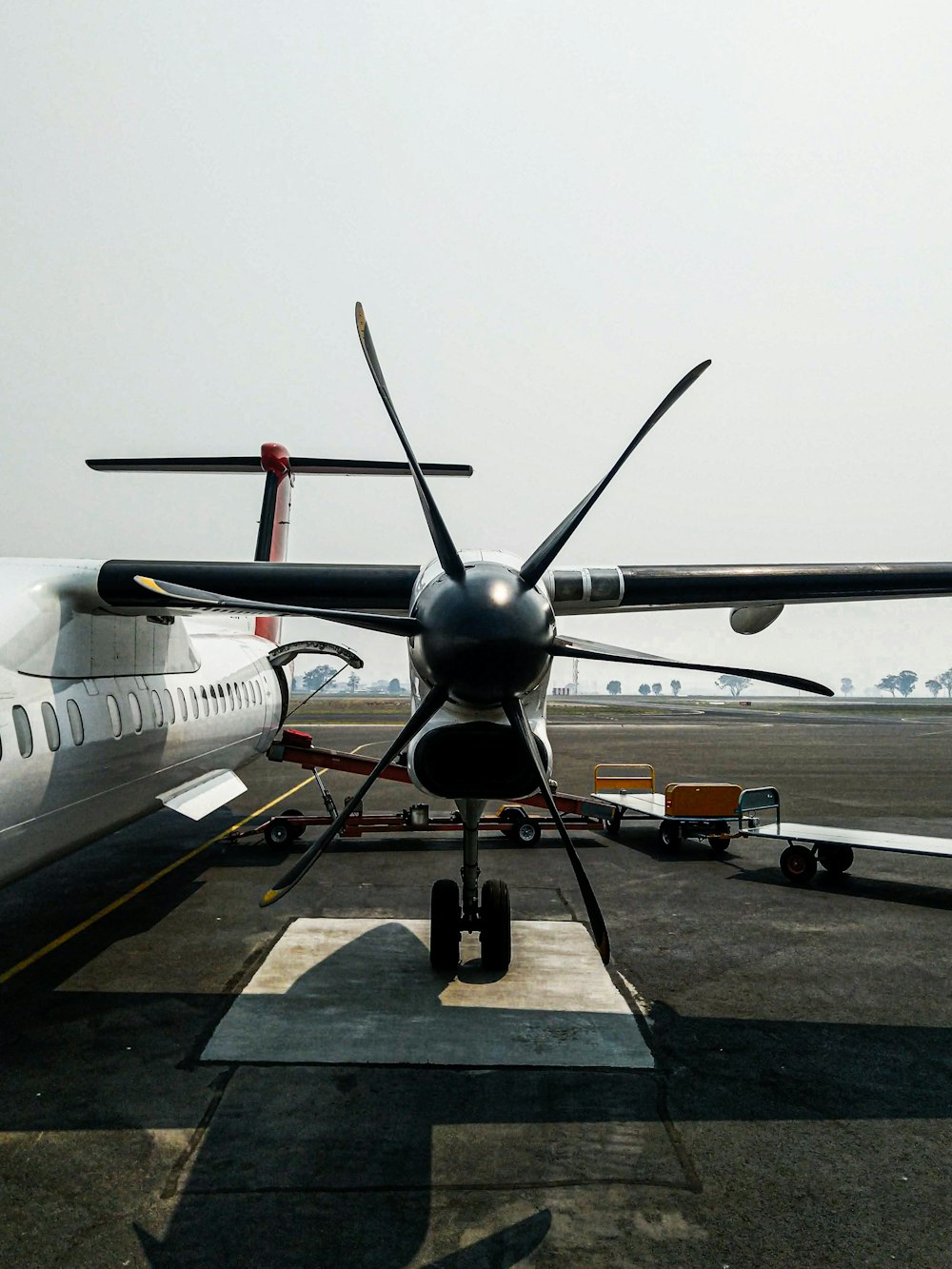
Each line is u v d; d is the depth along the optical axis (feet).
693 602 27.09
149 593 24.14
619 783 49.34
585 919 29.76
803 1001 22.57
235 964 24.95
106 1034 20.08
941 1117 16.60
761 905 32.04
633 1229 13.08
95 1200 13.74
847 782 68.59
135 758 27.37
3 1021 20.86
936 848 33.91
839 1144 15.57
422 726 20.15
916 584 28.32
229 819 50.26
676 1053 19.30
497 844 43.37
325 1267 12.20
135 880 35.37
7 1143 15.40
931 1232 13.08
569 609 27.22
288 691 47.44
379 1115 16.40
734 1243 12.77
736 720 185.26
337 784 64.64
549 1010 21.62
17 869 22.68
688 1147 15.42
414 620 19.27
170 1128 15.90
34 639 22.43
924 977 24.45
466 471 54.85
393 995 22.52
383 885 34.24
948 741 115.85
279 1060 18.75
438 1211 13.50
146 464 55.11
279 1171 14.55
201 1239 12.82
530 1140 15.60
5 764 20.27
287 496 56.80
